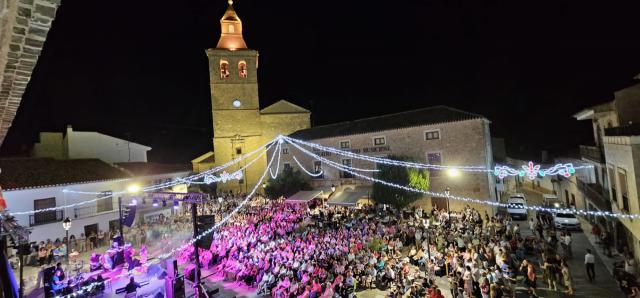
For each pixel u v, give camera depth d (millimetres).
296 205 34438
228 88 50781
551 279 15820
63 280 16938
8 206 25312
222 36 52281
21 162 29703
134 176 35406
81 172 31375
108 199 31922
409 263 19234
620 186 17016
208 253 22297
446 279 17484
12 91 5707
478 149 29531
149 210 34188
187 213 34844
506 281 14867
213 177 41531
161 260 21469
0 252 6270
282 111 53125
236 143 50531
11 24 3812
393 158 31484
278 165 44344
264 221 28266
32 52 4531
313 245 19406
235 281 19438
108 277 19250
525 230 25500
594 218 25375
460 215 26250
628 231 18219
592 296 14875
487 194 28906
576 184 29094
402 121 34969
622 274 14516
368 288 17000
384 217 27219
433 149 31703
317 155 40031
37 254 22547
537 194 41219
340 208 31875
